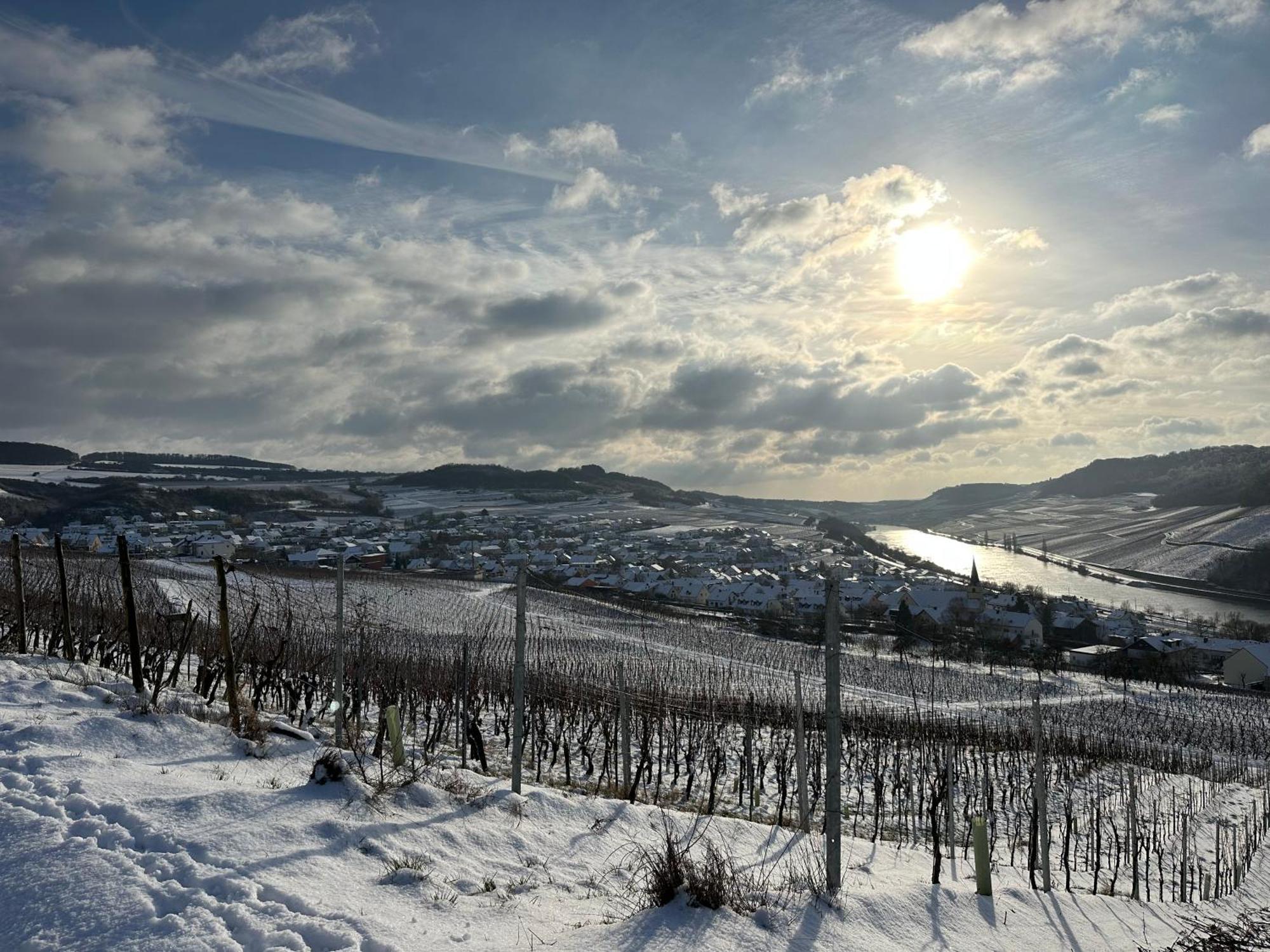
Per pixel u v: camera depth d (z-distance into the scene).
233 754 14.09
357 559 140.62
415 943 8.22
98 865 8.72
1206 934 15.91
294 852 9.96
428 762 16.02
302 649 31.59
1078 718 53.38
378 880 9.84
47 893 8.23
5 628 23.92
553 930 9.30
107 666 21.34
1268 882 25.52
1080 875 21.83
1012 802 30.12
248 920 7.95
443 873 10.53
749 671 59.66
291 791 11.88
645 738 24.61
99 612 24.92
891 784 31.17
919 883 14.20
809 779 29.62
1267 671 79.06
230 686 15.52
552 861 12.05
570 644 66.19
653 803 21.77
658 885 10.41
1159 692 68.94
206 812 10.59
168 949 7.33
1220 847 27.31
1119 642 96.44
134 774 11.85
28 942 7.48
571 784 22.48
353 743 15.37
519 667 14.97
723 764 28.75
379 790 12.63
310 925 8.05
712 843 14.79
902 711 48.97
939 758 32.19
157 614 21.27
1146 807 32.34
